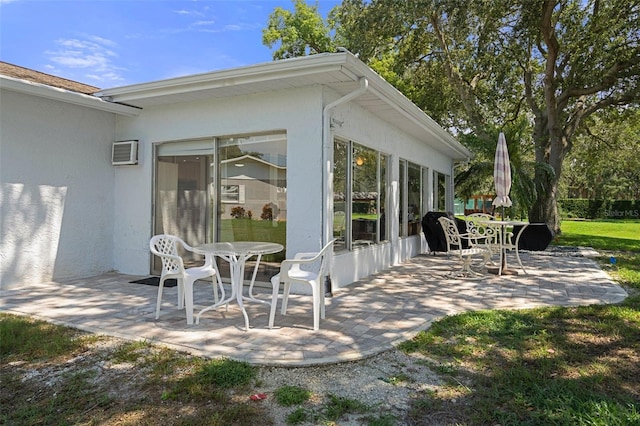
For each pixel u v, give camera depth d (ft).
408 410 7.73
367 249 21.86
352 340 11.39
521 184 37.42
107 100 19.67
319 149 16.92
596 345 11.04
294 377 9.14
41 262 19.10
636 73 39.06
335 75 15.46
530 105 48.98
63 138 19.88
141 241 21.35
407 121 23.90
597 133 60.23
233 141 19.29
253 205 18.67
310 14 74.79
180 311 14.40
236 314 14.15
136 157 21.12
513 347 10.87
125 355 10.20
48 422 7.23
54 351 10.44
